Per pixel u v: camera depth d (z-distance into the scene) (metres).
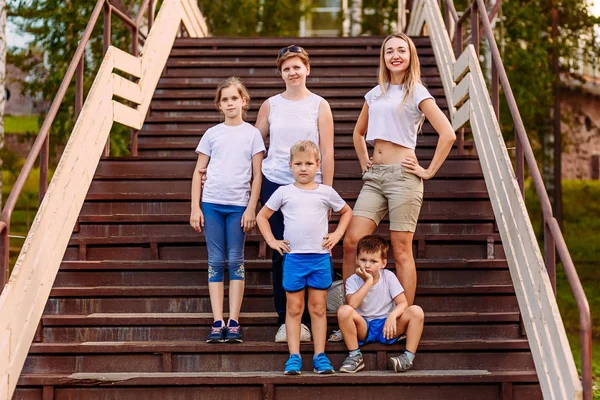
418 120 4.39
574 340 8.72
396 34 4.36
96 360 4.21
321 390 4.02
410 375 4.00
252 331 4.40
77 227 5.17
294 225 4.08
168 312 4.63
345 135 6.67
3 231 3.83
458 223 5.14
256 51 8.38
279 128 4.43
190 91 7.58
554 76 13.18
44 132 4.43
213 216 4.35
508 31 12.81
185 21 8.88
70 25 10.95
